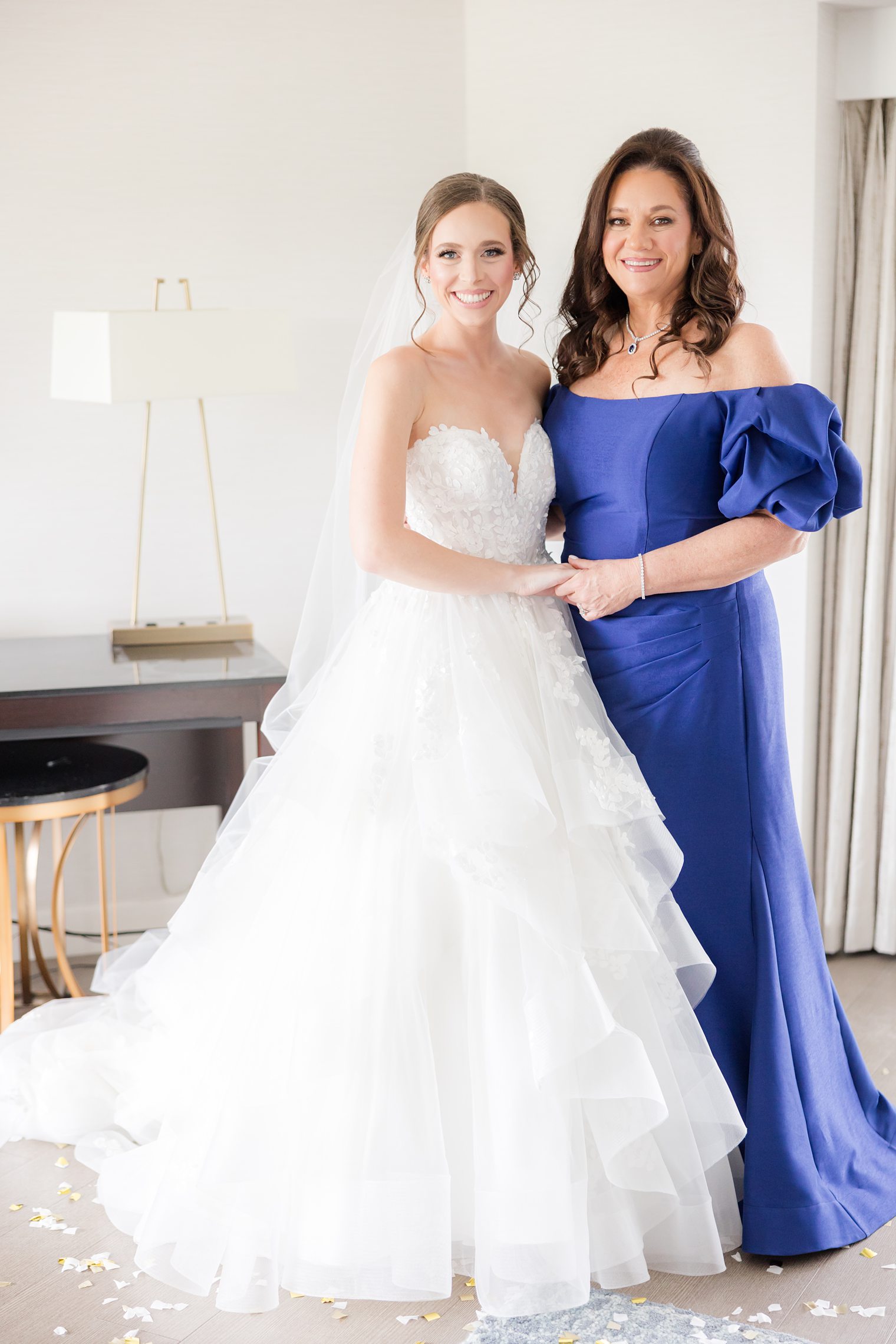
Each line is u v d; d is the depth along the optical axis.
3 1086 2.74
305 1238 2.11
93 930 3.78
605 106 3.54
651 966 2.17
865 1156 2.43
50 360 3.55
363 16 3.65
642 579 2.24
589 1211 2.11
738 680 2.31
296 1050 2.12
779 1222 2.21
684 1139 2.14
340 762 2.23
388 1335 2.05
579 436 2.34
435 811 2.10
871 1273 2.20
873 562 3.45
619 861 2.21
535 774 2.11
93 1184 2.52
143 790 3.40
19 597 3.63
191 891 2.53
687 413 2.23
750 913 2.32
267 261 3.68
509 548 2.31
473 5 3.68
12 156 3.45
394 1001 2.09
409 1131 2.06
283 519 3.80
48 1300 2.14
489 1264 2.05
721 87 3.37
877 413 3.40
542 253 3.67
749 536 2.21
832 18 3.28
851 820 3.60
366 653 2.31
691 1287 2.17
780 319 3.38
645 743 2.32
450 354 2.30
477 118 3.74
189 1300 2.15
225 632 3.53
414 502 2.30
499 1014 2.07
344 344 3.77
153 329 3.16
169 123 3.55
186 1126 2.23
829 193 3.35
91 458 3.62
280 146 3.64
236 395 3.25
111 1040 2.75
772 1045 2.27
